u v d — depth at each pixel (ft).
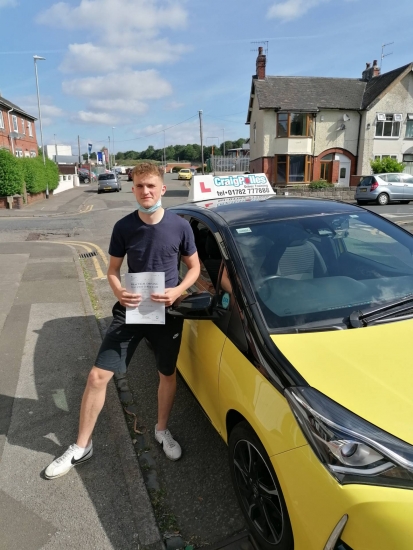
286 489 5.66
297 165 97.86
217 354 7.79
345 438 5.21
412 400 5.59
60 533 7.39
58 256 29.37
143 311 7.93
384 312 7.63
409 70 94.38
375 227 10.23
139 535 7.29
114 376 12.85
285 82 100.27
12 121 120.78
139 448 9.70
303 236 9.29
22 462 9.16
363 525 4.79
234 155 234.99
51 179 101.96
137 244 7.99
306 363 6.30
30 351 14.29
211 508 7.95
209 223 9.77
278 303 7.68
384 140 99.04
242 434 6.93
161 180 7.73
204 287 9.48
